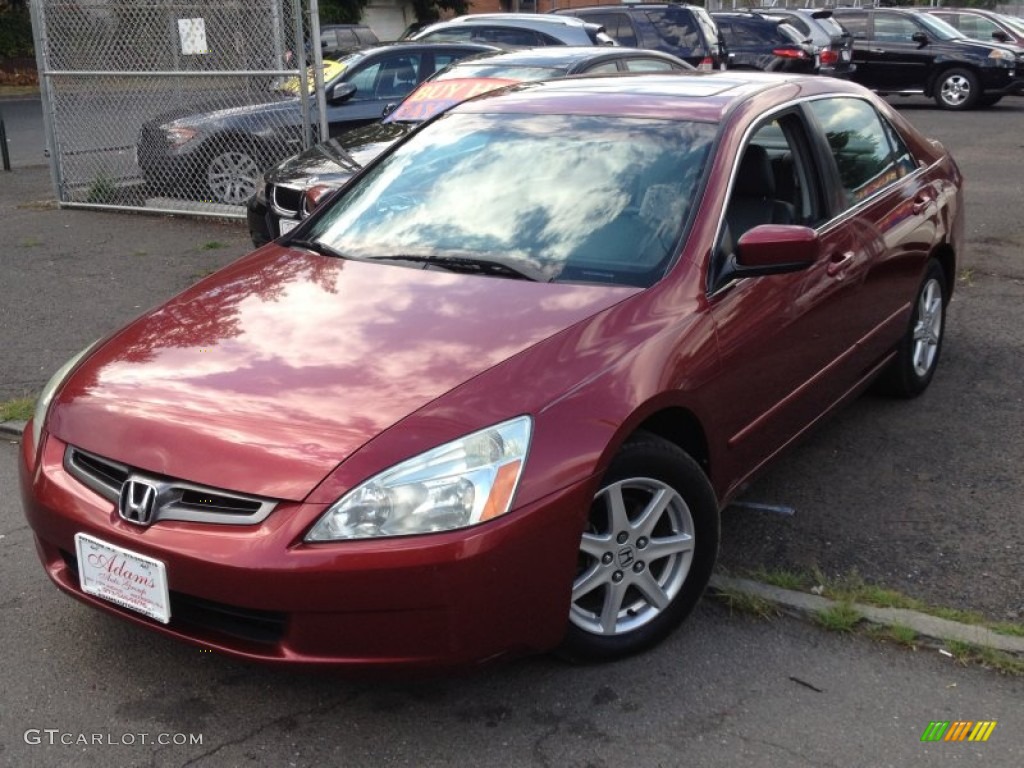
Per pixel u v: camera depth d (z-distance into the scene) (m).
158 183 10.59
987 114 19.16
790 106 4.34
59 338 6.65
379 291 3.59
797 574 3.79
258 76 10.10
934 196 5.28
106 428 3.04
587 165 4.00
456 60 10.16
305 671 2.77
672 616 3.34
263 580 2.69
